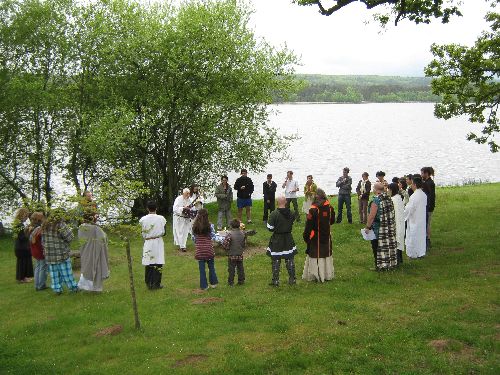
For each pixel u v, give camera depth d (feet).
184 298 35.58
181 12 70.79
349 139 322.75
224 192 62.54
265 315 29.99
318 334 26.32
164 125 72.08
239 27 72.69
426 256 42.80
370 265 41.50
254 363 23.41
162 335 28.40
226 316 30.40
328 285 35.83
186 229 52.65
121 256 51.62
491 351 23.40
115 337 28.58
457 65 54.03
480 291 31.73
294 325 27.94
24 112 68.54
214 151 74.90
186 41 68.28
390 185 40.65
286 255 36.37
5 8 68.18
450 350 23.75
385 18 49.70
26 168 71.87
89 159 72.54
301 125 469.57
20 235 43.57
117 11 69.67
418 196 40.52
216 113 69.67
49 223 37.96
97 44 71.20
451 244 46.70
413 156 228.02
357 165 195.31
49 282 43.52
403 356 23.32
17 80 64.03
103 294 38.09
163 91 69.15
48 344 28.43
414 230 40.68
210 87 71.15
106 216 29.07
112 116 65.62
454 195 79.15
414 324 26.89
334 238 52.54
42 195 72.43
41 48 71.10
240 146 74.08
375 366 22.53
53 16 70.23
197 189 54.39
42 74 71.31
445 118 56.80
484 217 58.49
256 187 140.15
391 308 29.86
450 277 35.73
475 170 181.06
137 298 36.37
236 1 73.61
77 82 72.28
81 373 23.89
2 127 67.36
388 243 38.40
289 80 76.02
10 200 72.02
